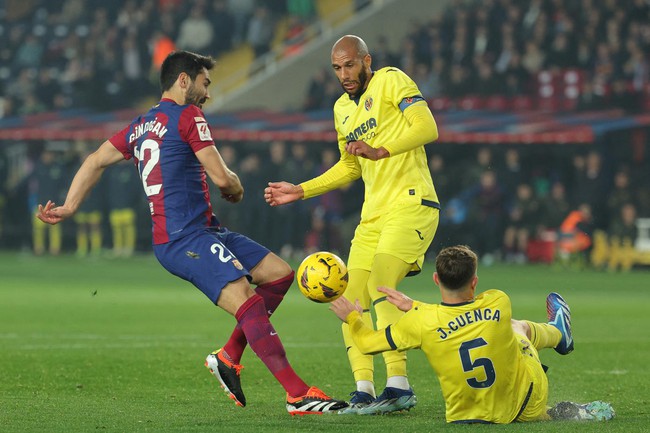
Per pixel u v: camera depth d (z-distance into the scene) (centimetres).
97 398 2280
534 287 6031
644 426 1902
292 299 5350
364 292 2286
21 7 10950
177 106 2084
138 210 9112
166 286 6041
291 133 8688
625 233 7931
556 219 8262
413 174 2286
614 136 8550
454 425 1917
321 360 3006
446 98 8938
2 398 2262
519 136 8406
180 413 2084
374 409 2091
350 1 10619
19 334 3625
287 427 1905
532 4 9300
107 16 10556
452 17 9706
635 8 9094
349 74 2284
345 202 8738
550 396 2378
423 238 2264
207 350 3184
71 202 2169
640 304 5097
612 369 2856
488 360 1902
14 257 8812
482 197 8312
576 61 8931
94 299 5166
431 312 1920
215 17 10225
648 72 8744
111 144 2164
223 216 8531
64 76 10369
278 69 9988
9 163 9550
